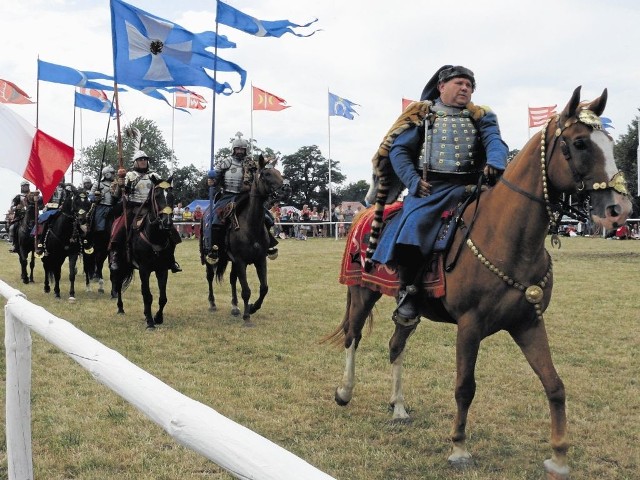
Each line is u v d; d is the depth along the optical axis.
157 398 1.52
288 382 5.96
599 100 3.48
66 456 4.16
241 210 8.89
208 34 12.88
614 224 3.30
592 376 6.20
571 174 3.44
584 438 4.56
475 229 3.87
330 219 32.62
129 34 10.91
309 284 13.36
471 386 3.92
